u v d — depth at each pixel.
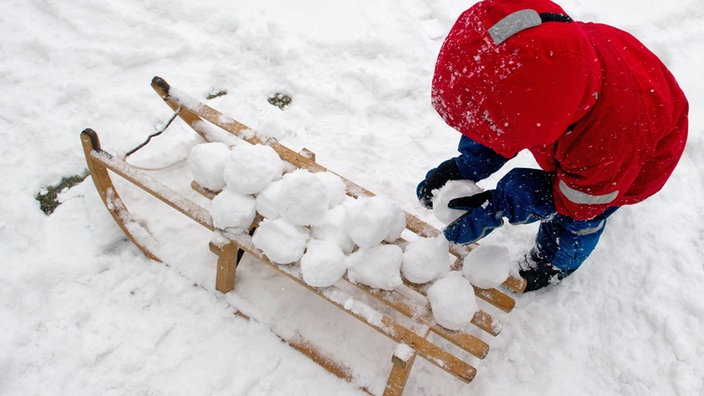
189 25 2.96
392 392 1.85
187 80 2.78
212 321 2.10
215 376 1.99
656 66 1.53
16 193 2.34
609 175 1.46
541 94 1.24
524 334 2.17
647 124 1.44
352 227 1.77
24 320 2.03
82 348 2.00
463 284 1.76
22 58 2.75
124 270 2.19
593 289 2.26
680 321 2.18
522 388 2.06
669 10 3.26
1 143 2.46
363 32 3.01
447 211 1.78
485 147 1.91
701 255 2.36
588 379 2.07
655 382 2.05
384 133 2.70
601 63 1.41
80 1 2.93
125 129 2.56
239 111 2.70
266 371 2.02
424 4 3.17
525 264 2.22
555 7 1.37
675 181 2.58
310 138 2.66
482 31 1.29
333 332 2.12
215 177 1.94
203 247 2.27
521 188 1.64
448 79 1.35
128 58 2.77
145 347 2.02
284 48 2.87
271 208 1.88
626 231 2.41
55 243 2.21
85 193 2.35
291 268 1.86
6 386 1.92
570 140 1.46
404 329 1.79
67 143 2.48
